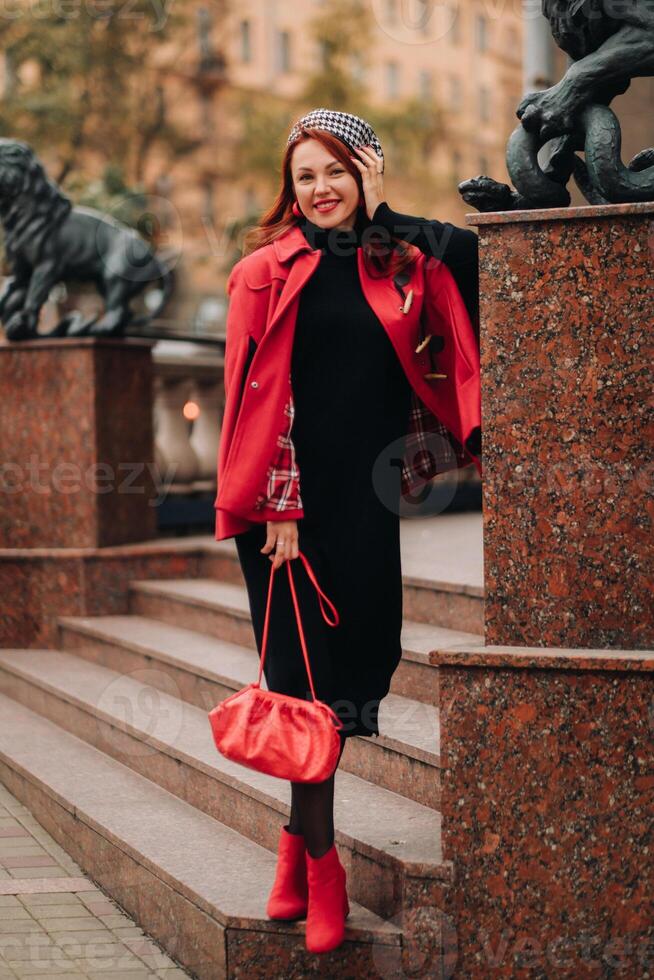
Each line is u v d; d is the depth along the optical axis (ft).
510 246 10.44
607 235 10.21
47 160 70.38
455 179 92.73
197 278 56.54
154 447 24.99
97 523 22.70
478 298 11.21
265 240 11.27
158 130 77.46
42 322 31.40
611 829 10.14
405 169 90.22
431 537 23.34
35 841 15.74
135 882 13.12
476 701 10.36
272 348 10.80
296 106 87.51
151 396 23.91
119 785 15.83
